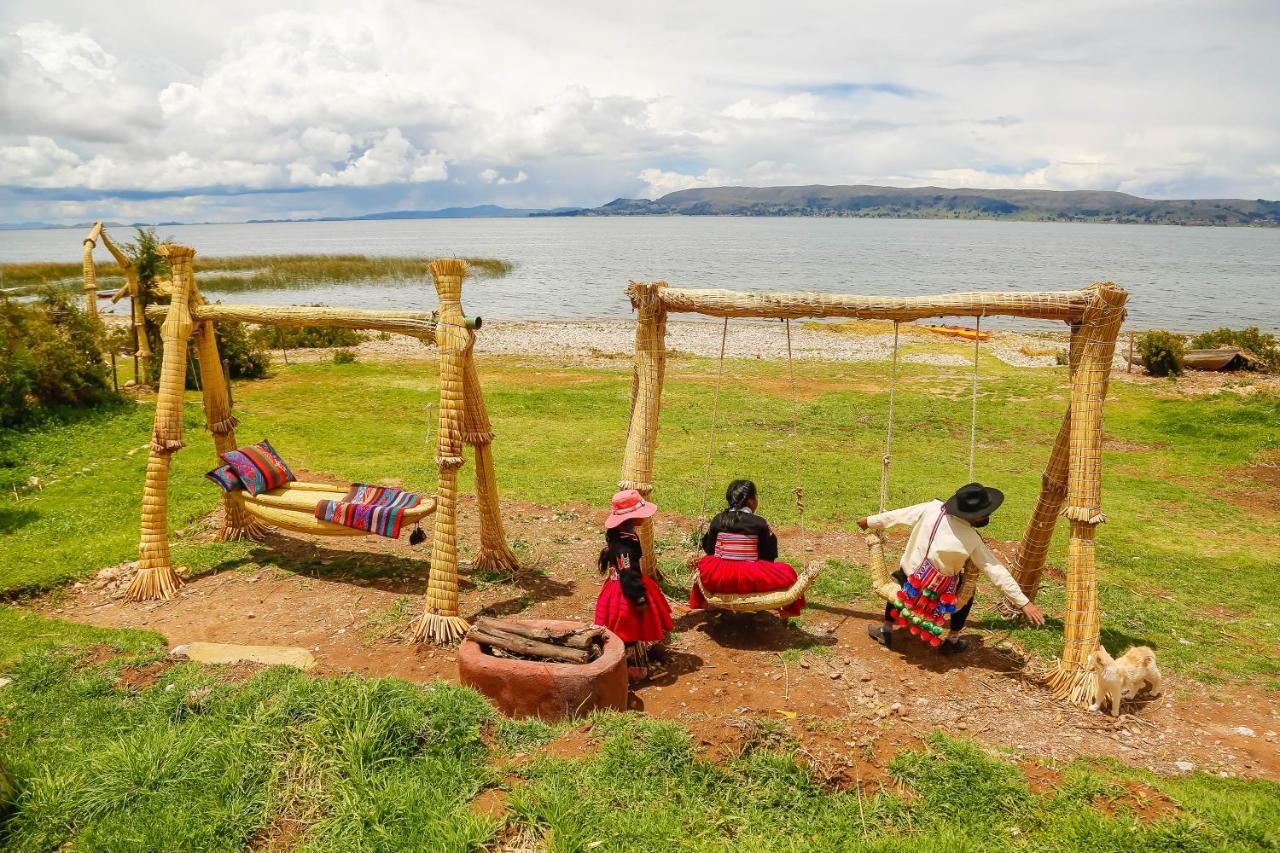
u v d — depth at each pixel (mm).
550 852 3875
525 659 5547
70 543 8688
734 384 20234
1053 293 6195
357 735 4488
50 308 15500
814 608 7602
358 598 7613
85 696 5371
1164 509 11109
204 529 9484
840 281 62312
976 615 7531
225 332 19438
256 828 4027
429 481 11453
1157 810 4324
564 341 30781
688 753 4652
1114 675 5648
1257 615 7734
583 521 9969
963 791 4465
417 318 7066
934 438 14945
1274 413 15242
